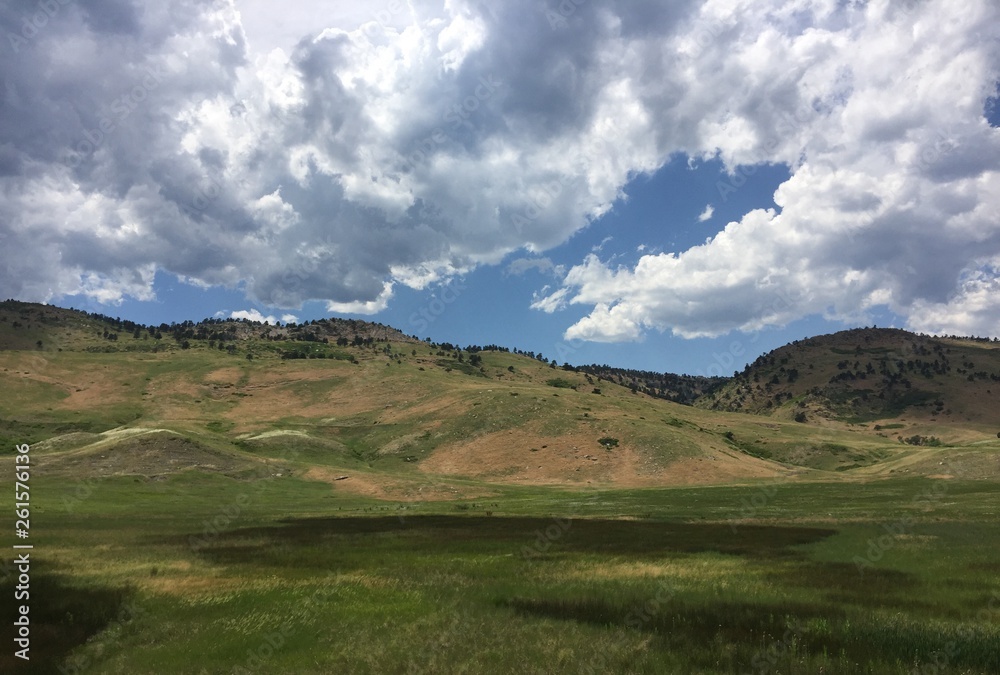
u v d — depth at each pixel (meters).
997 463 116.94
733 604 24.45
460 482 112.81
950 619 22.14
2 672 17.83
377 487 102.00
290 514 67.25
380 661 18.20
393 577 30.81
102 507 66.38
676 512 67.31
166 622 22.61
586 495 95.62
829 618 22.16
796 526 52.19
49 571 30.70
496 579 30.39
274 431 138.75
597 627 21.66
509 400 156.38
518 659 18.31
